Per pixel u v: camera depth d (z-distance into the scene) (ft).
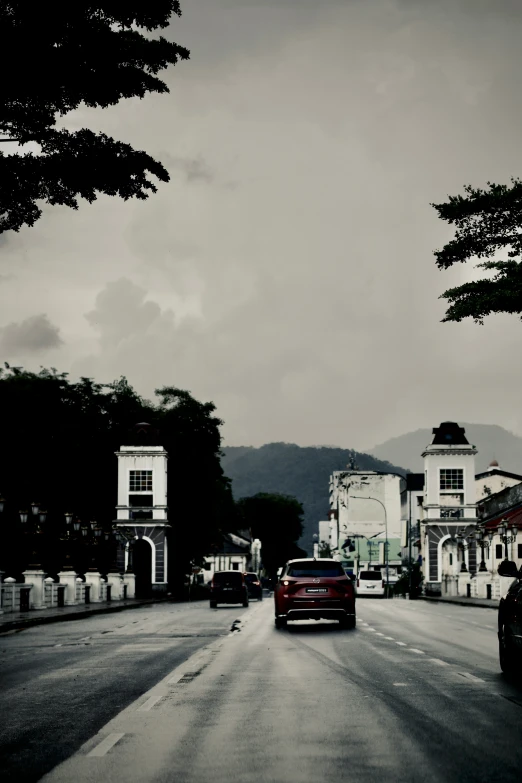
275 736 30.73
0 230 52.90
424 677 46.34
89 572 180.45
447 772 25.22
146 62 50.52
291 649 64.28
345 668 50.88
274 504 546.26
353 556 397.39
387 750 28.22
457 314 86.58
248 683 44.60
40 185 51.49
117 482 250.37
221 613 133.18
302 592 88.02
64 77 48.37
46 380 233.14
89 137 51.88
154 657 59.11
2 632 92.48
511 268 86.89
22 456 223.30
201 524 257.75
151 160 52.80
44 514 158.92
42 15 46.50
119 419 250.57
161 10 49.70
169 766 26.37
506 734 30.66
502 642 48.52
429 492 250.78
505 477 319.88
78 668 52.80
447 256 90.27
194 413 261.24
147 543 240.32
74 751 28.55
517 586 47.19
